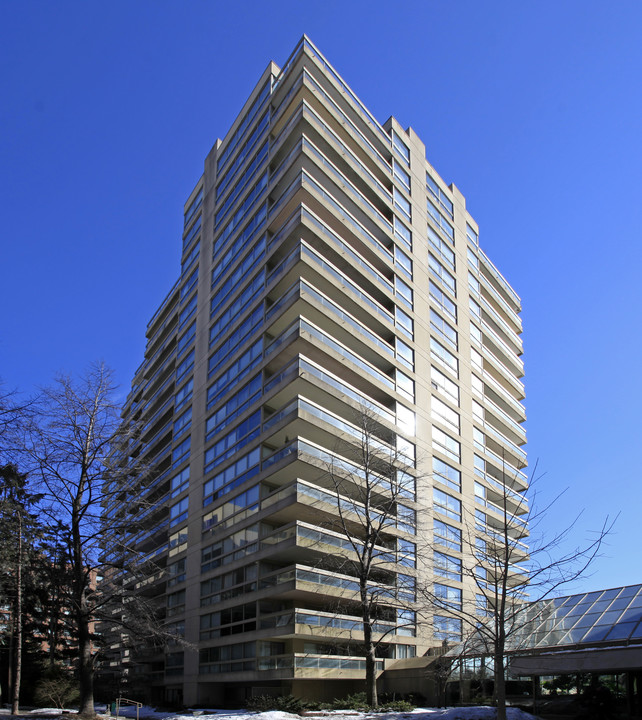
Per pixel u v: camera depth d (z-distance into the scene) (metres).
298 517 38.28
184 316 60.94
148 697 50.62
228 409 46.47
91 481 27.16
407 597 38.47
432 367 50.62
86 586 27.64
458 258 60.25
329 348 40.44
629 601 30.98
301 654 33.31
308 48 48.34
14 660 36.41
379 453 37.72
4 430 19.80
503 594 21.53
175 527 50.09
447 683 34.28
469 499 50.00
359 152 50.25
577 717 26.97
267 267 45.59
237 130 57.78
